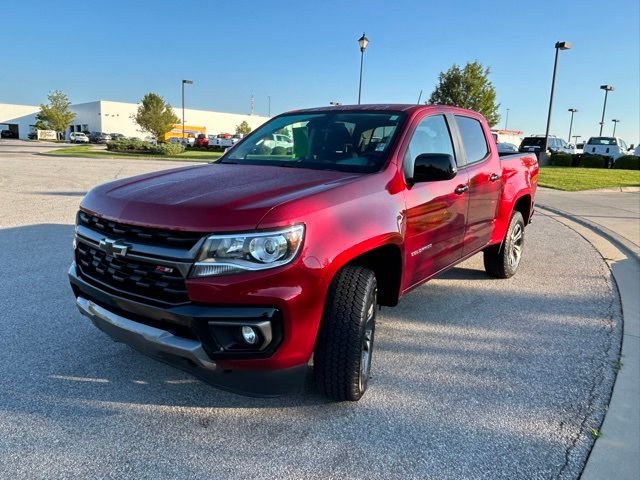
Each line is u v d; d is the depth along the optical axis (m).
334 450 2.68
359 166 3.42
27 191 11.90
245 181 3.07
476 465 2.59
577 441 2.80
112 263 2.79
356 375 2.93
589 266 6.52
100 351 3.70
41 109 84.69
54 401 3.05
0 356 3.57
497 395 3.26
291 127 4.15
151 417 2.93
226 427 2.85
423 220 3.57
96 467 2.50
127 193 2.92
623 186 16.95
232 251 2.43
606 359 3.80
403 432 2.84
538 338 4.17
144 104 64.81
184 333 2.57
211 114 91.12
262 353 2.52
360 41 22.84
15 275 5.36
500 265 5.64
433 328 4.33
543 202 13.18
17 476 2.41
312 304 2.59
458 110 4.61
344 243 2.71
